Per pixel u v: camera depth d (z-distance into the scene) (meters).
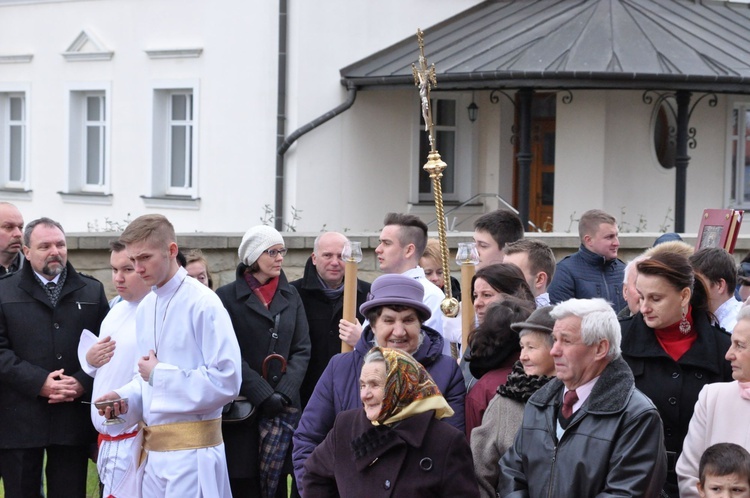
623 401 7.03
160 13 29.25
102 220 31.05
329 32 26.67
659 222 27.73
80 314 10.51
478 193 29.09
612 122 26.88
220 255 14.98
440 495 7.08
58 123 32.12
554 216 27.53
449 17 28.34
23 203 33.41
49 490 10.66
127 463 9.54
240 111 27.42
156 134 29.56
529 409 7.39
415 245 10.57
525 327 7.66
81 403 10.45
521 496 7.27
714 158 28.78
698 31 26.66
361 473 7.15
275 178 26.67
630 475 6.87
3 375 10.18
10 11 33.28
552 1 27.95
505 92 28.28
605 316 7.12
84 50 31.23
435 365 8.26
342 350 9.69
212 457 9.14
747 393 7.42
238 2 27.34
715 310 9.33
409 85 25.69
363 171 27.38
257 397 10.00
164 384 8.88
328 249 10.95
